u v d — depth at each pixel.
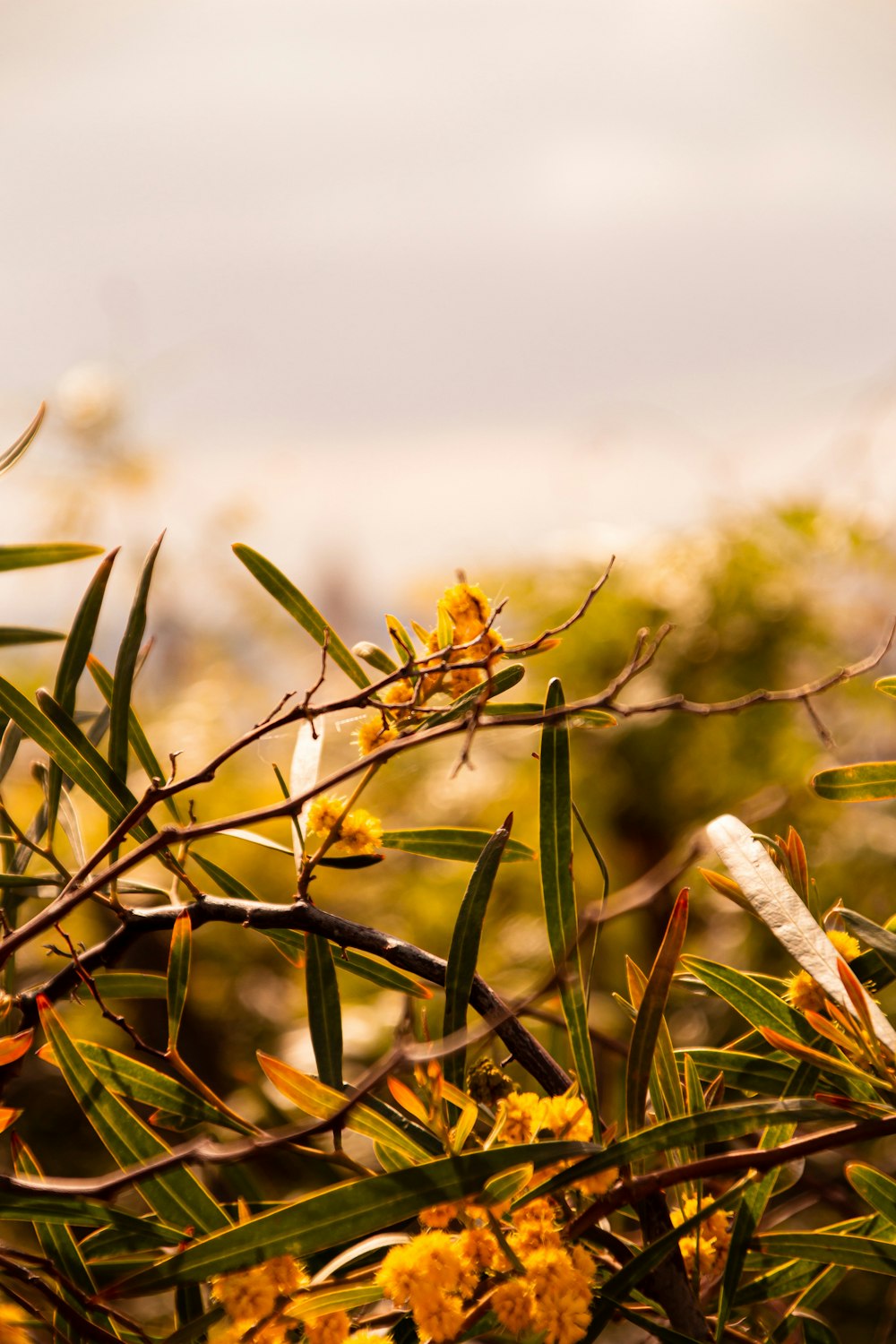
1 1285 0.84
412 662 0.86
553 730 0.88
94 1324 0.85
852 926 0.86
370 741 0.89
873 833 1.78
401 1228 0.88
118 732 0.89
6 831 0.94
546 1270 0.81
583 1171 0.82
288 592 0.90
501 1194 0.83
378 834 0.87
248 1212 0.87
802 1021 0.88
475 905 0.86
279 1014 1.67
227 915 0.87
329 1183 0.91
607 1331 0.94
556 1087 0.86
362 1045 1.59
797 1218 1.13
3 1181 0.81
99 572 0.89
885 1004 1.30
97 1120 0.84
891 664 1.79
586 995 0.86
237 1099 1.29
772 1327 0.91
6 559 0.87
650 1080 0.88
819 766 1.81
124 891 0.92
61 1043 0.84
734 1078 0.89
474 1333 0.83
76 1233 0.96
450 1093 0.83
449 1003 0.85
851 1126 0.83
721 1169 0.83
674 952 0.85
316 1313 0.82
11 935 0.84
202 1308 0.87
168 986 0.86
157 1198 0.84
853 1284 1.19
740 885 0.85
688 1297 0.85
